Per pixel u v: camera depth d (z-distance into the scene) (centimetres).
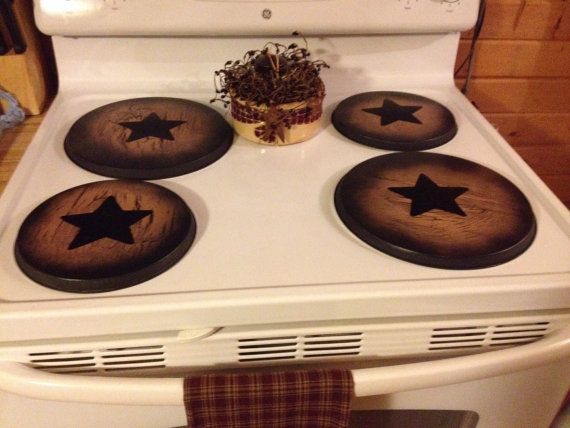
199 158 75
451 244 60
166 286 55
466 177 73
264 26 87
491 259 59
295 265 59
